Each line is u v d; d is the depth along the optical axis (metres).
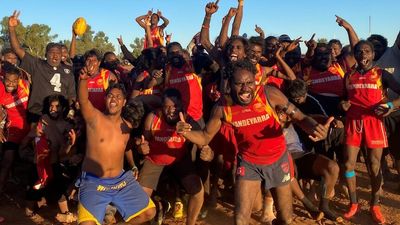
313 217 7.03
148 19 11.78
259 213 7.56
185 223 7.31
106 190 5.78
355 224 7.27
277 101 5.19
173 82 8.20
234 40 7.33
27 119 8.21
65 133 7.46
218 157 7.66
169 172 6.75
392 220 7.44
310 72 8.44
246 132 5.27
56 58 8.40
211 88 8.20
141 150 6.32
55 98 7.53
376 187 7.29
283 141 5.48
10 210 7.91
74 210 7.81
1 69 8.96
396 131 8.39
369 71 7.15
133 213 5.94
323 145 7.66
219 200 8.33
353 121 7.25
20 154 8.09
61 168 7.66
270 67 7.65
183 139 6.39
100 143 5.72
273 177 5.42
